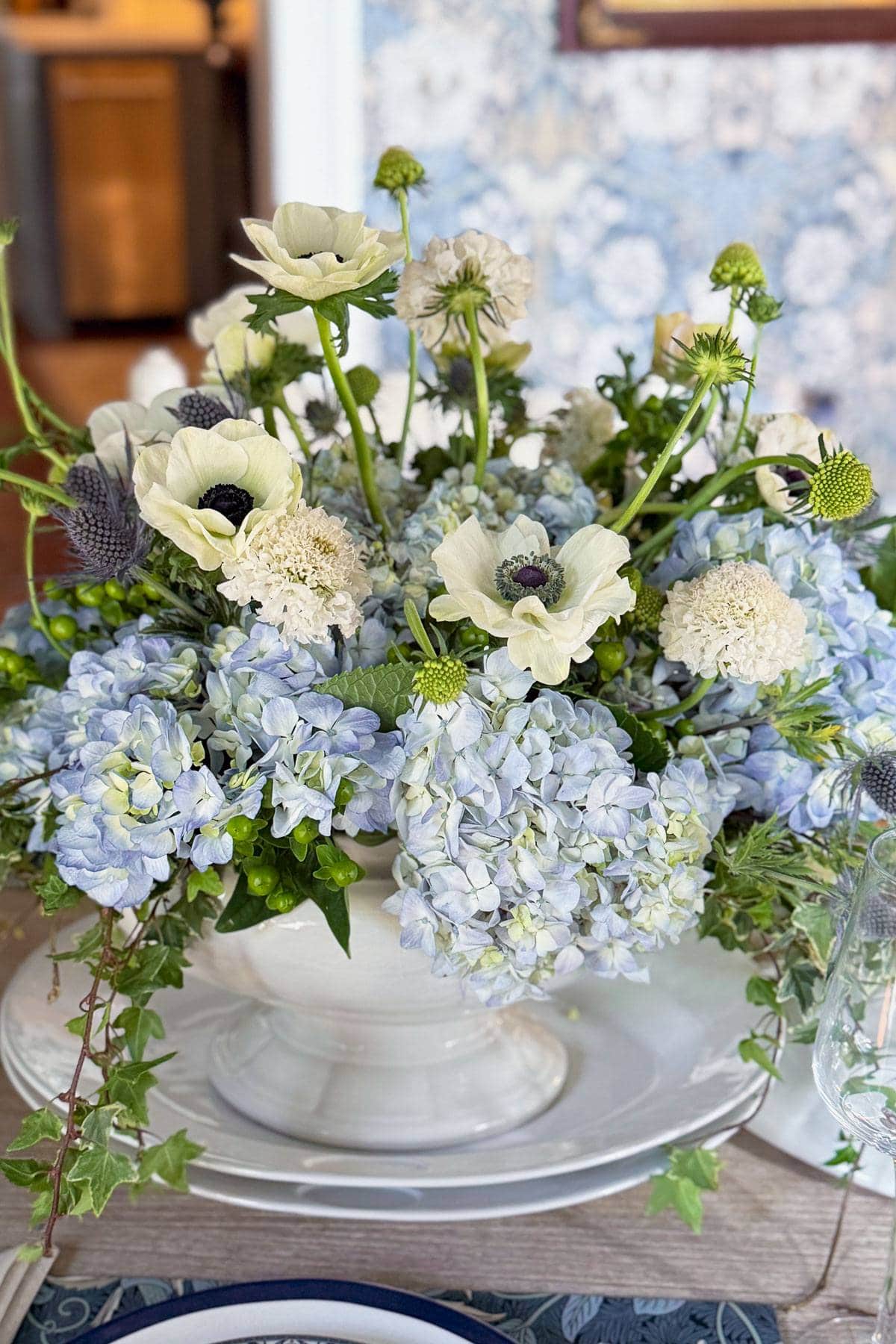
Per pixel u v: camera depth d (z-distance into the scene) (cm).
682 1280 65
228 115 577
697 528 70
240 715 61
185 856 61
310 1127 72
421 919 60
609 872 61
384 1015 72
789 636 62
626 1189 72
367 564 68
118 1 631
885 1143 57
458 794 58
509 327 79
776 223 215
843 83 208
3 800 69
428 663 58
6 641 76
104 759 59
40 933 94
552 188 209
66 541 70
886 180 214
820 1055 58
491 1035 77
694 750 67
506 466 77
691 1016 82
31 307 575
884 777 64
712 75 205
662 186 211
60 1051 77
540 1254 67
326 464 77
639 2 199
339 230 65
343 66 199
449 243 69
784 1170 74
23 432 82
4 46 546
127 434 68
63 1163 59
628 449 84
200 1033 83
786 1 201
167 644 64
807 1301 64
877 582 79
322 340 67
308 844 62
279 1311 59
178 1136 64
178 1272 65
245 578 58
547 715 60
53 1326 61
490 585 61
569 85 204
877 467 232
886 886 54
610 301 216
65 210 569
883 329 224
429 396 87
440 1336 58
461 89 202
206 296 596
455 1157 69
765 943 80
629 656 69
